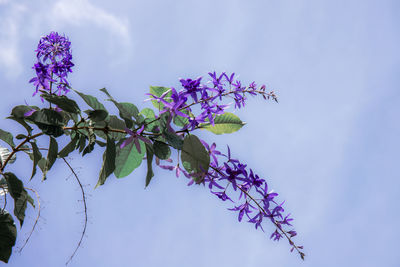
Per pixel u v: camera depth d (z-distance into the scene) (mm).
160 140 948
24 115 911
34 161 923
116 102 921
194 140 934
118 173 1002
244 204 991
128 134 938
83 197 947
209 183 965
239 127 988
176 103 903
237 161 973
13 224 930
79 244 929
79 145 963
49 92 992
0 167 952
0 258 916
